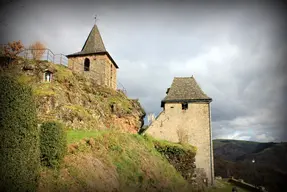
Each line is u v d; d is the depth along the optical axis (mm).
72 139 12648
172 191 15633
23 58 19625
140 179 14047
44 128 10133
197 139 23141
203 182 21578
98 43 30875
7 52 20672
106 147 14445
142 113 27578
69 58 29234
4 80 8258
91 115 19266
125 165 14172
